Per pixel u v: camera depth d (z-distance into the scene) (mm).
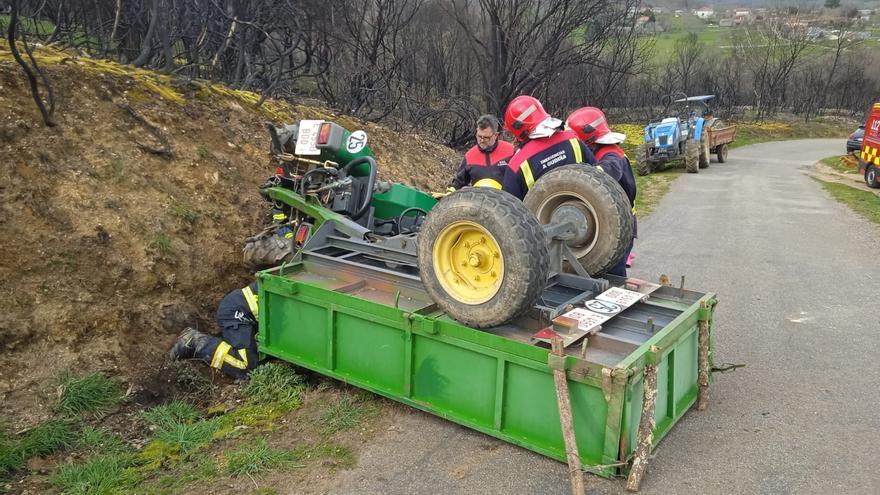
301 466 3750
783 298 7016
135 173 5832
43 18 10859
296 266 4879
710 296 4363
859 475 3756
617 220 4355
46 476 3588
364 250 4859
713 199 14484
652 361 3465
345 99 12672
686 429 4242
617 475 3533
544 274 3557
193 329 4898
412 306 4277
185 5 9812
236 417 4277
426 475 3678
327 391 4621
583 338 3871
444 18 19656
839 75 48688
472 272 3828
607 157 5383
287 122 8633
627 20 20641
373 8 14516
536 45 17109
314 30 12672
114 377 4461
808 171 21078
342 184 5250
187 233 5723
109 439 3947
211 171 6543
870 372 5148
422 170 10859
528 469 3732
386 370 4234
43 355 4371
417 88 17672
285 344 4719
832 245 9625
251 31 10727
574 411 3551
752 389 4836
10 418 3920
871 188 16656
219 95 7953
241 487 3549
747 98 47062
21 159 5199
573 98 21609
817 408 4547
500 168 5945
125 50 9438
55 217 5039
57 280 4719
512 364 3703
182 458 3809
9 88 5664
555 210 4617
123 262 5109
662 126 20234
